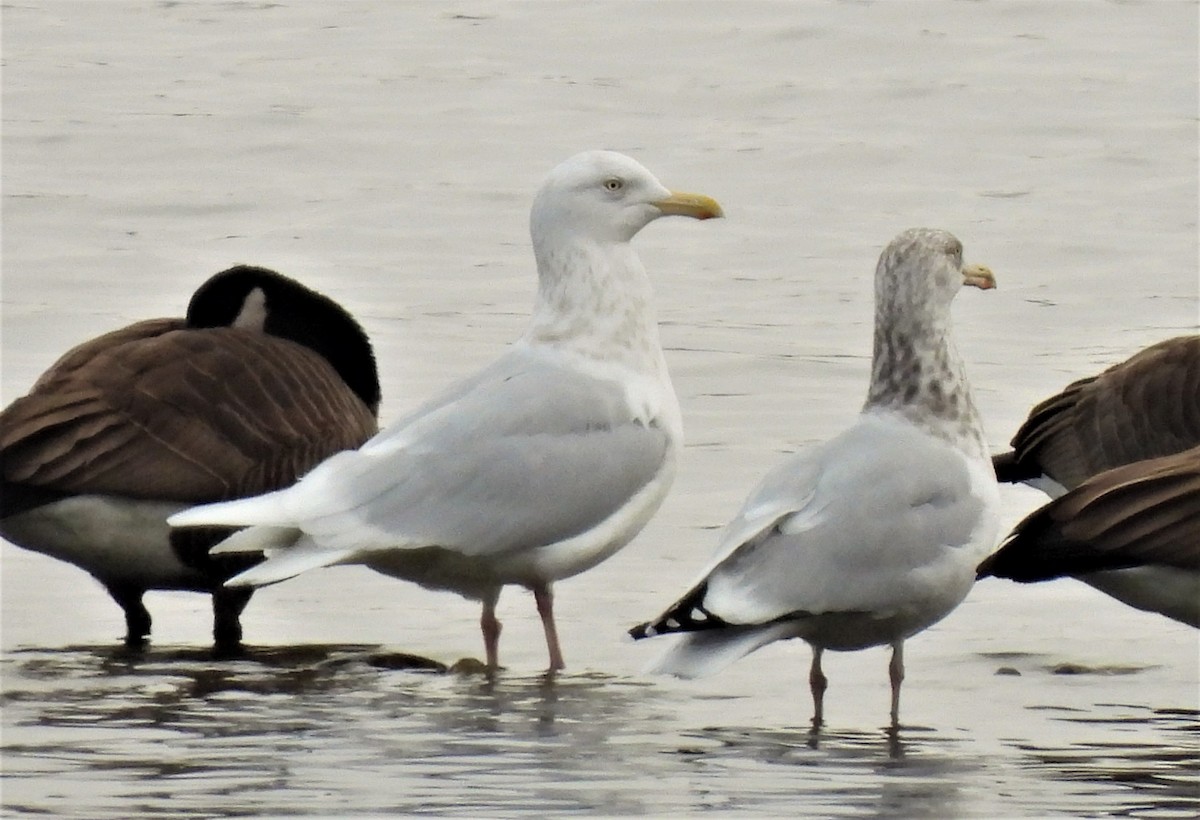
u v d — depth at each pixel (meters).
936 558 12.76
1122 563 13.25
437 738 12.39
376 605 16.28
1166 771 11.83
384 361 23.70
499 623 14.67
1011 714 13.14
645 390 14.87
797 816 10.93
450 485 14.10
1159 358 17.70
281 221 31.70
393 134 36.81
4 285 27.53
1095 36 42.31
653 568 16.92
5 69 41.31
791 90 39.28
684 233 30.72
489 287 27.80
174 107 38.50
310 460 15.30
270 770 11.67
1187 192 33.06
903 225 31.23
